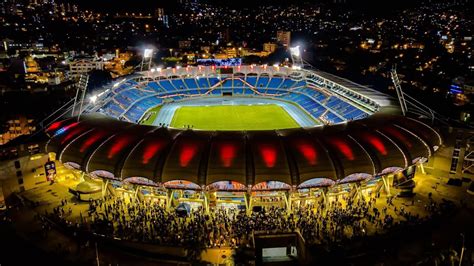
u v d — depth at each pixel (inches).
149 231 2066.9
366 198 2428.6
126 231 2054.6
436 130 2815.0
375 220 2130.9
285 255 1931.6
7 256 1943.9
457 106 4468.5
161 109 4832.7
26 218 2272.4
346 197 2406.5
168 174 2209.6
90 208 2313.0
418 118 3021.7
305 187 2258.9
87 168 2378.2
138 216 2191.2
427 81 6284.5
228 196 2343.8
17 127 4456.2
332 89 4739.2
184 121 4281.5
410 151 2452.0
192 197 2373.3
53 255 1935.3
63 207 2368.4
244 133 2518.5
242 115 4510.3
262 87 5595.5
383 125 2657.5
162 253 1905.8
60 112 3535.9
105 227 2076.8
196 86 5585.6
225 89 5595.5
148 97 5078.7
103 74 5866.1
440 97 4970.5
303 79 5447.8
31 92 5600.4
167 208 2289.6
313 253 1856.5
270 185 2285.9
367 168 2274.9
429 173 2819.9
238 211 2289.6
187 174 2197.3
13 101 5078.7
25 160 2655.0
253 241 1902.1
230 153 2278.5
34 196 2532.0
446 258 1844.2
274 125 4106.8
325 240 1950.1
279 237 1921.8
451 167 2834.6
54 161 2802.7
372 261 1851.6
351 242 1939.0
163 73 5575.8
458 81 5871.1
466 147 2787.9
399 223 2103.8
